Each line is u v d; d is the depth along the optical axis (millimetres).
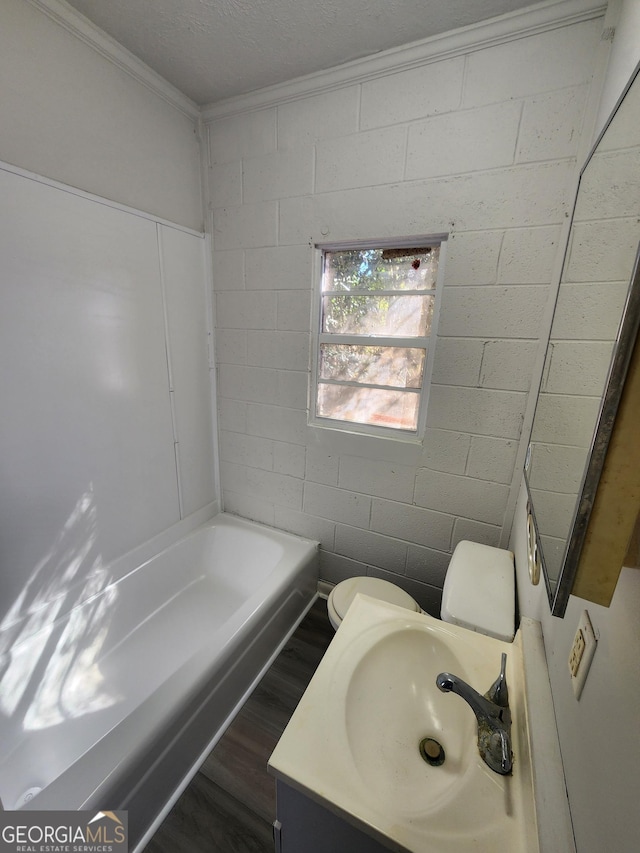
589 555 425
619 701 405
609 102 941
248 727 1301
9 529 1231
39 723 1260
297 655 1604
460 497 1549
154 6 1140
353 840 599
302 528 1980
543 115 1151
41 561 1337
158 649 1585
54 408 1315
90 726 1259
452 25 1172
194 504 2055
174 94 1555
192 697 1124
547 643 745
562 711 584
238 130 1645
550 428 863
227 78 1469
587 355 653
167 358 1751
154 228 1590
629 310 358
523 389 1346
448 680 658
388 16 1148
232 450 2096
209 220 1828
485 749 642
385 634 877
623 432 384
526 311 1285
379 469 1693
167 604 1833
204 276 1889
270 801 1094
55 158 1221
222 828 1030
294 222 1619
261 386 1904
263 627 1489
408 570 1745
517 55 1147
